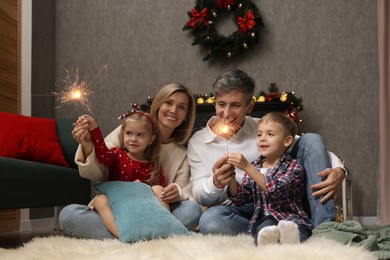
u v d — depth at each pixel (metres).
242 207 2.04
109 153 2.15
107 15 4.51
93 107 4.47
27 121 3.02
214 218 1.97
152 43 4.46
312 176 1.96
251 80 2.25
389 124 3.97
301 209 1.94
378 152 4.24
